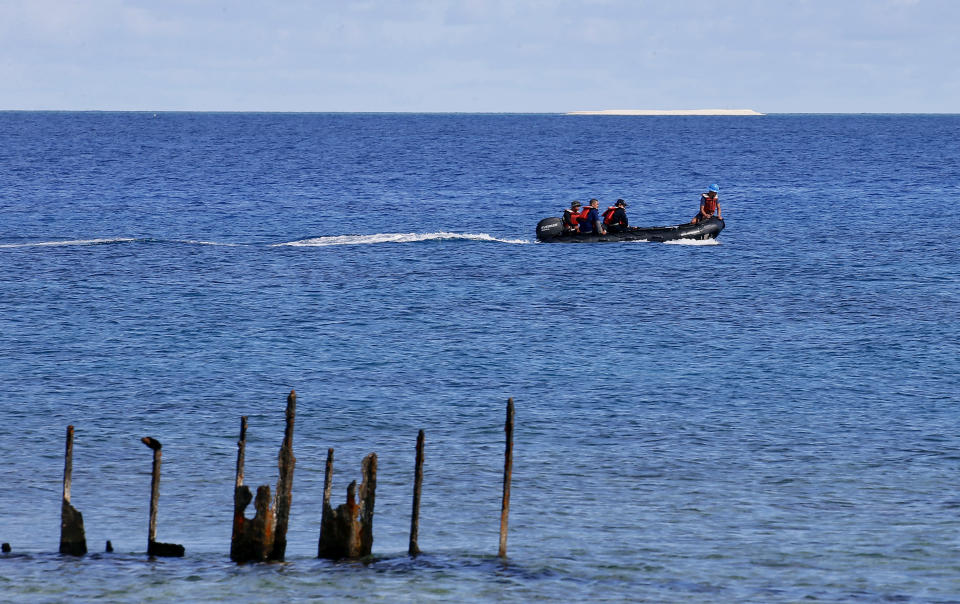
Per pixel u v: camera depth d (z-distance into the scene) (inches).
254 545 2081.7
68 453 2085.4
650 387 3344.0
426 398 3216.0
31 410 3004.4
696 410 3105.3
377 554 2122.3
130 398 3149.6
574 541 2192.4
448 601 1902.1
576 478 2566.4
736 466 2645.2
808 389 3321.9
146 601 1870.1
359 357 3700.8
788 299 4773.6
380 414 3048.7
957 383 3380.9
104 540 2172.7
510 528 2263.8
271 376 3432.6
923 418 3019.2
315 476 2586.1
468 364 3622.0
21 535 2181.3
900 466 2640.3
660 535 2229.3
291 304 4586.6
